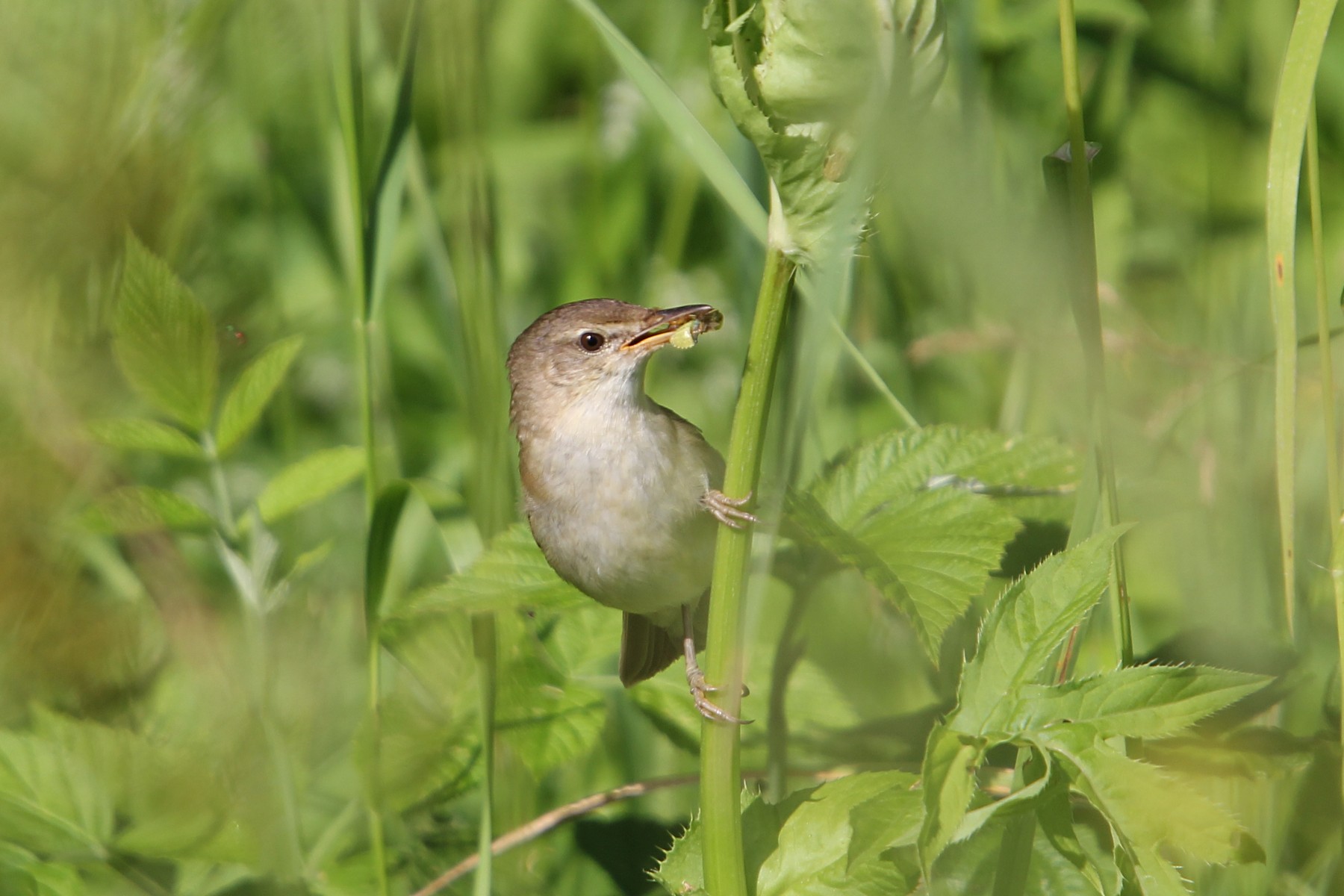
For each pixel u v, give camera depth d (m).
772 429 7.40
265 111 9.49
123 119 7.43
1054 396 6.52
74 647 6.79
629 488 6.77
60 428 7.04
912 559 5.56
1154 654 6.12
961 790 4.22
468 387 6.23
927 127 3.99
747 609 4.80
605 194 10.73
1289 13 8.64
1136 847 4.06
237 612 7.30
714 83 4.03
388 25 9.38
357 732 5.97
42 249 7.21
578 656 7.26
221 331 9.06
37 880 5.66
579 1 6.03
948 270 8.23
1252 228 8.24
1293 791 5.61
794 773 6.70
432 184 10.09
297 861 5.97
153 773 5.95
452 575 6.07
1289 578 5.02
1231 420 6.73
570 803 6.79
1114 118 9.47
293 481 6.61
